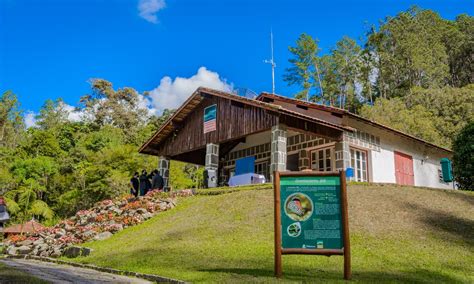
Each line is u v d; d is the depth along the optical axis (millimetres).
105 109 71188
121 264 9742
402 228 11844
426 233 11461
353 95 63531
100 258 11000
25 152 47938
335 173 8273
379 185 16391
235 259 9641
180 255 10227
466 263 9281
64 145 54594
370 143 21984
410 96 44250
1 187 38812
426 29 62781
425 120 36719
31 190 38625
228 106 21656
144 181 21844
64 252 13203
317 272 8297
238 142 25922
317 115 21203
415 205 13898
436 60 57531
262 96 22938
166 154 25484
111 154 35938
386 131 22719
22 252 15469
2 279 7105
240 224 13148
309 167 22109
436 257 9672
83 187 37219
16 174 39562
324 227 8031
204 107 23359
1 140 67062
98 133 50031
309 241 7965
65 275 8172
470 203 14648
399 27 61219
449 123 37469
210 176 21578
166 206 17203
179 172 39406
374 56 63094
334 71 64500
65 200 37406
